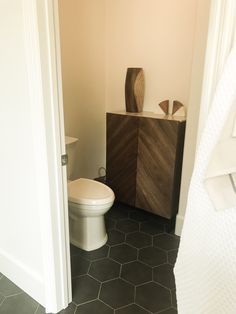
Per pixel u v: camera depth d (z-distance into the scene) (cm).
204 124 78
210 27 75
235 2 70
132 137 231
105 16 280
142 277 176
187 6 222
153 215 256
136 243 213
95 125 303
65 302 153
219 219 78
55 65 118
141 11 252
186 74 234
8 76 128
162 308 153
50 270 143
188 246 88
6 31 121
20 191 146
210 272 83
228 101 68
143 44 259
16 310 153
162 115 234
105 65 296
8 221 163
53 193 132
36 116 120
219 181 75
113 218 251
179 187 223
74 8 253
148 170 227
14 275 172
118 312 150
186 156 203
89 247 204
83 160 299
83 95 282
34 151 128
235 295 78
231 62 67
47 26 111
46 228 136
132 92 249
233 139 72
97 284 170
